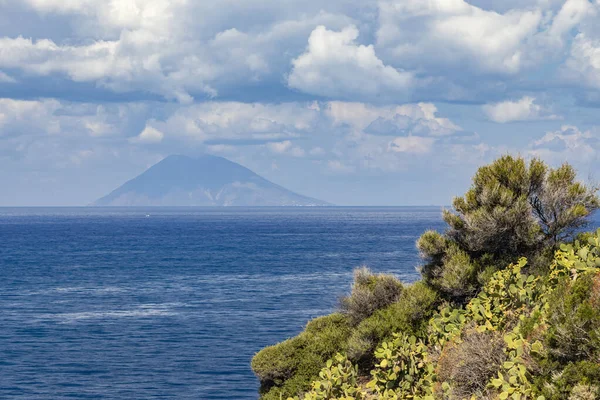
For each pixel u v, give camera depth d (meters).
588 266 23.14
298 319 114.50
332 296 140.62
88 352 92.38
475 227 37.28
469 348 24.12
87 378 78.44
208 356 88.56
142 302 139.75
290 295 143.50
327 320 44.38
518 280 28.55
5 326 112.69
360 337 38.41
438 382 25.73
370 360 38.69
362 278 44.25
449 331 30.08
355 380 31.66
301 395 39.25
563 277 23.17
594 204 36.94
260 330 105.56
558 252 27.73
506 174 38.75
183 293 152.50
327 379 32.03
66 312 127.75
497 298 28.09
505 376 21.53
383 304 42.25
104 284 172.12
